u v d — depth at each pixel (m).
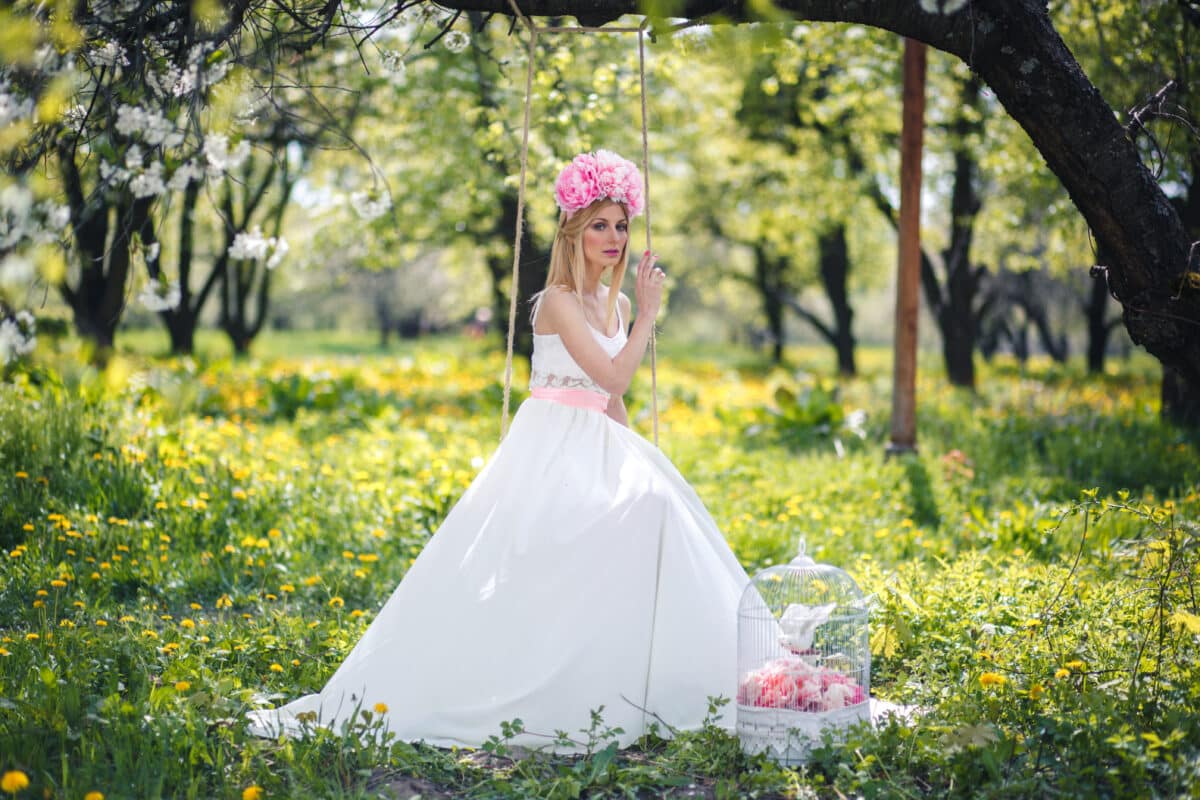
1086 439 9.66
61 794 2.88
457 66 11.72
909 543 6.44
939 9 3.20
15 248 2.94
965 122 13.66
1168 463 8.61
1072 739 3.19
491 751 3.35
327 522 6.41
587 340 3.82
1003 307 32.22
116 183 3.22
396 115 13.12
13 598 4.77
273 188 18.67
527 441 3.87
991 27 3.60
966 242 17.27
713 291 30.34
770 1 3.05
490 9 3.83
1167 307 3.78
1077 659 3.85
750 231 23.11
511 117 8.59
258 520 6.31
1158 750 3.06
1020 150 11.51
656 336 4.18
